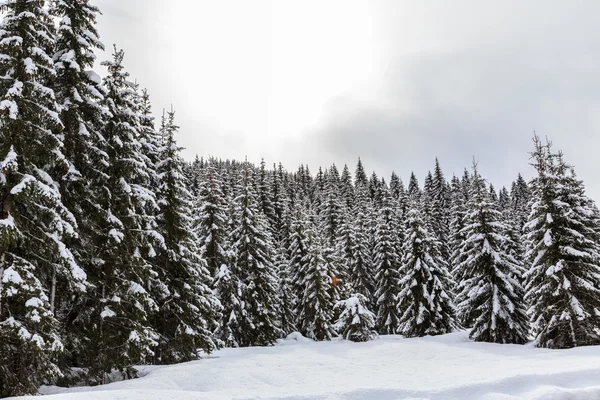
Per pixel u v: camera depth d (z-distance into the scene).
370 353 22.56
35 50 11.18
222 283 28.73
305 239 39.78
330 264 39.34
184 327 19.17
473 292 25.00
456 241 39.97
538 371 12.27
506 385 11.03
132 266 15.72
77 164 14.50
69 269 11.82
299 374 16.36
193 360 19.80
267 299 31.05
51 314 10.52
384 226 39.53
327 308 35.44
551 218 21.06
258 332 30.36
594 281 20.67
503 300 24.34
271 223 54.59
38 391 11.74
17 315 11.36
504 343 23.92
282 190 64.81
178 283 19.86
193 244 21.67
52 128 12.18
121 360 14.61
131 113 16.66
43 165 13.04
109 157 15.70
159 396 9.47
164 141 20.84
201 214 29.14
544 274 21.47
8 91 10.44
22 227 11.28
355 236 43.25
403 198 59.25
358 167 101.75
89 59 14.59
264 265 31.66
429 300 28.69
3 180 10.45
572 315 19.89
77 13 14.61
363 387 10.86
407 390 10.72
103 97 14.77
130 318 15.40
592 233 21.14
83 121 14.20
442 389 10.77
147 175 16.64
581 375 11.62
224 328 28.86
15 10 11.57
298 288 39.16
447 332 29.17
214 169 29.84
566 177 21.83
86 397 8.87
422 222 30.38
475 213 25.86
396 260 38.97
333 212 54.22
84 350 15.01
